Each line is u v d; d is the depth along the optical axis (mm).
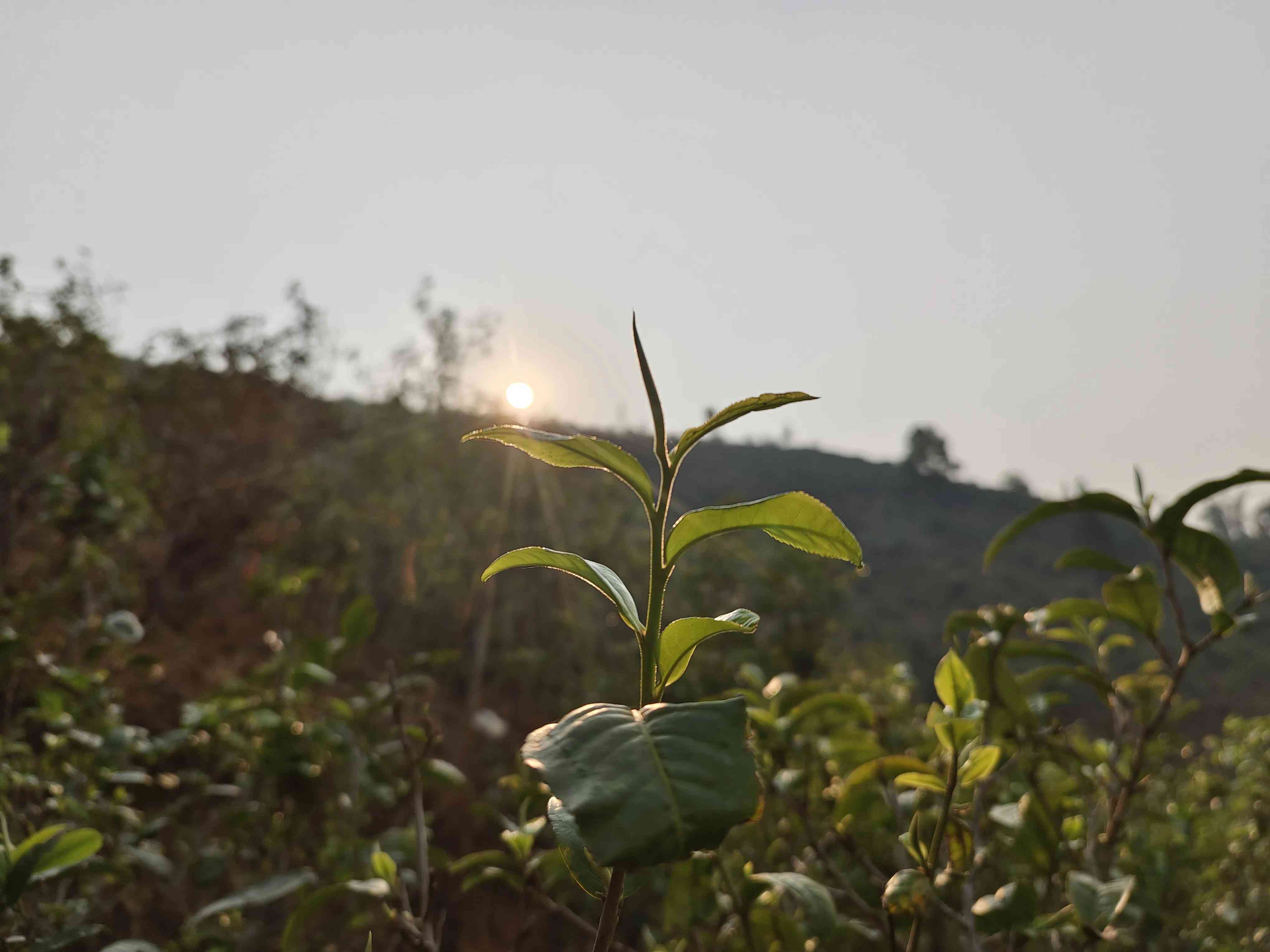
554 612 8055
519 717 7324
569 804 671
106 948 1846
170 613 6551
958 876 1654
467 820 5105
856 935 2457
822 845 2773
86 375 6156
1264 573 31953
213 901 3219
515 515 9070
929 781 1620
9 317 5934
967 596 28031
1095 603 2051
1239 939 2934
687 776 691
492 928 4199
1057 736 2184
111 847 2553
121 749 2713
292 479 8672
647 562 8172
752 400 873
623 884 866
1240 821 3547
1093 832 2145
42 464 5305
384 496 8828
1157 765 2488
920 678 15719
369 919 2639
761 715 2303
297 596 5809
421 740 2686
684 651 942
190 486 8094
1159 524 1871
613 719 756
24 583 4285
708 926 2402
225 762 3227
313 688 3732
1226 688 16875
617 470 909
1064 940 1992
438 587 8203
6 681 2920
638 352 901
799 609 7156
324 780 3271
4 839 1695
